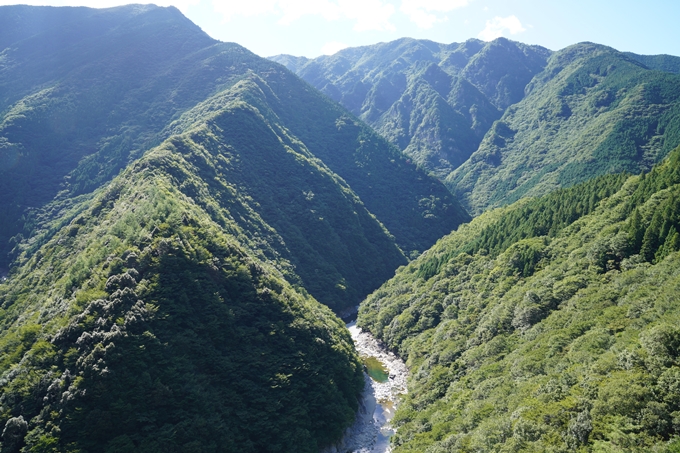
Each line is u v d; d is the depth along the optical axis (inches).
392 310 6628.9
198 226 4845.0
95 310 3646.7
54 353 3449.8
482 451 2704.2
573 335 3363.7
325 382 4318.4
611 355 2709.2
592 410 2349.9
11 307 4921.3
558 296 4111.7
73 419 3088.1
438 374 4443.9
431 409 3988.7
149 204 4867.1
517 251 5344.5
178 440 3265.3
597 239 4471.0
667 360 2380.7
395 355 5964.6
